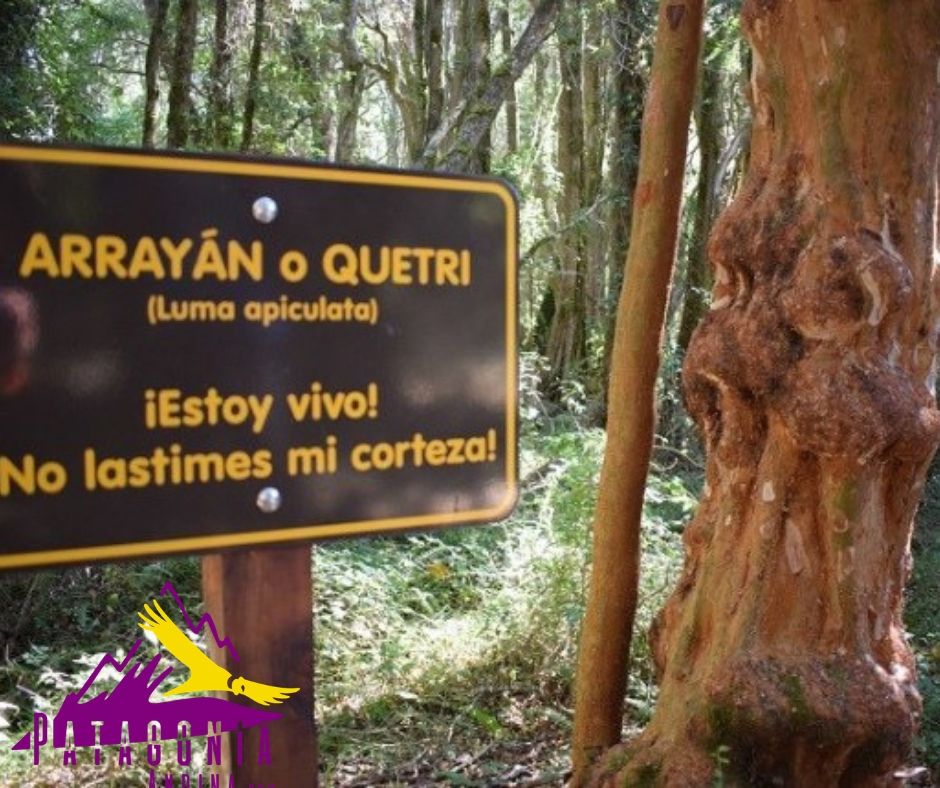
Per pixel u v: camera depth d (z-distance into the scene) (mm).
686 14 2971
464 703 4836
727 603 2863
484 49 10773
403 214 2037
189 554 1883
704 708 2768
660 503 6574
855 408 2664
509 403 2150
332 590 5777
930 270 2846
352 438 2008
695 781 2729
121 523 1839
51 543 1794
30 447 1782
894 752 2740
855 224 2754
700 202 11320
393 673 5039
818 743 2680
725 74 12266
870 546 2791
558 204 15711
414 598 5957
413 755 4328
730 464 2938
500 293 2133
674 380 9375
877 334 2732
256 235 1919
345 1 12758
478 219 2105
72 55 11711
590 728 3156
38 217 1776
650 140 3033
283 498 1950
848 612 2762
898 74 2770
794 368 2762
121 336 1834
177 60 8656
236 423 1914
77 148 1792
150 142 8844
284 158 1933
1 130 8391
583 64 14156
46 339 1788
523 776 4129
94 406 1819
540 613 5242
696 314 11180
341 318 1991
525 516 6949
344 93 14047
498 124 20688
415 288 2053
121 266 1831
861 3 2746
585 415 9758
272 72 10383
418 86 14391
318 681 5082
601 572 3123
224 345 1902
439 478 2086
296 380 1958
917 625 5648
